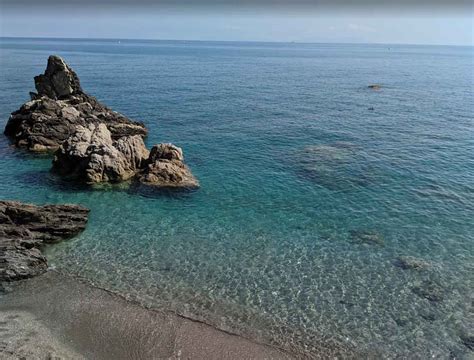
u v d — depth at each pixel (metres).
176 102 83.06
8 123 56.16
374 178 42.25
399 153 50.28
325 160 47.16
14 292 23.97
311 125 64.38
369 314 22.89
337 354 20.20
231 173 43.38
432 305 23.69
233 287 24.97
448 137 57.88
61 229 30.14
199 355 19.83
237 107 78.62
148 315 22.42
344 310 23.16
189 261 27.62
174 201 36.59
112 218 33.34
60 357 19.16
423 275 26.47
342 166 45.41
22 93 88.69
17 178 40.91
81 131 44.22
